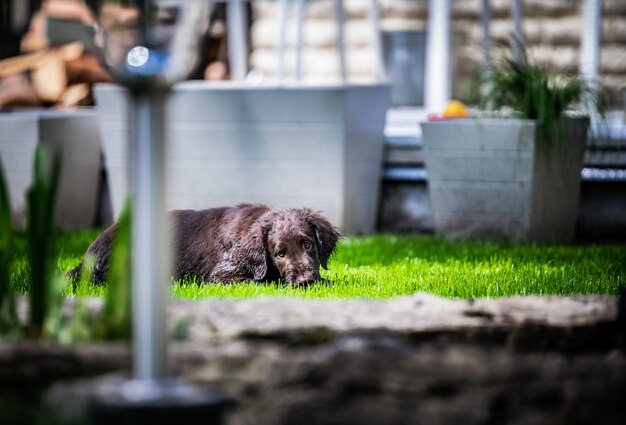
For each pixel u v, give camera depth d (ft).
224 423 16.24
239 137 42.45
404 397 16.38
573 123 41.27
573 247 38.91
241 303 20.42
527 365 16.67
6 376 17.06
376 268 32.99
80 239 40.83
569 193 42.24
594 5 47.60
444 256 36.06
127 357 17.01
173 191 43.11
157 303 15.75
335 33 59.93
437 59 46.78
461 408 16.31
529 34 57.06
